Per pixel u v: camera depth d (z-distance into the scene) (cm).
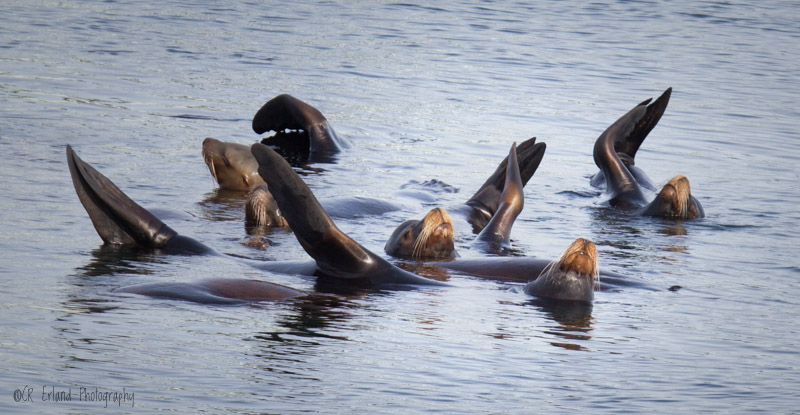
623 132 5447
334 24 11350
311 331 2550
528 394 2186
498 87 8419
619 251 3897
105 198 3375
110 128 5753
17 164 4594
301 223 3070
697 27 12875
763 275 3566
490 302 3003
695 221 4578
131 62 8175
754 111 7938
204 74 7969
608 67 9738
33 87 6750
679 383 2317
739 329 2836
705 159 6212
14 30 9219
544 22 12625
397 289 3089
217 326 2525
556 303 3036
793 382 2358
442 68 9150
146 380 2097
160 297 2748
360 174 5272
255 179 4822
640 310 3008
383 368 2298
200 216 4116
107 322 2477
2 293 2677
